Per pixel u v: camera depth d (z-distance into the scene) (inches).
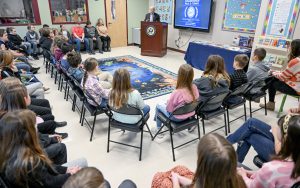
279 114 126.1
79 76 119.1
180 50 286.5
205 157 34.8
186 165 87.8
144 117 88.5
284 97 122.7
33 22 258.2
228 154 33.7
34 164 43.6
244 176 56.0
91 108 101.9
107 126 114.6
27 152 43.6
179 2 255.9
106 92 98.8
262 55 118.3
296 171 39.9
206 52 206.1
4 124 43.1
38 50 253.9
